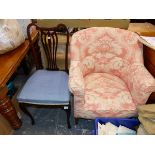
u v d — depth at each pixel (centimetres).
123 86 168
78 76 144
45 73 181
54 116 194
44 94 154
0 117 161
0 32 148
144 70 149
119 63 174
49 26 194
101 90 161
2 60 155
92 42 168
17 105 193
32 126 183
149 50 154
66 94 155
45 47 181
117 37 166
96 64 180
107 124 150
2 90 141
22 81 228
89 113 153
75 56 160
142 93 137
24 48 172
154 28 208
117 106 149
